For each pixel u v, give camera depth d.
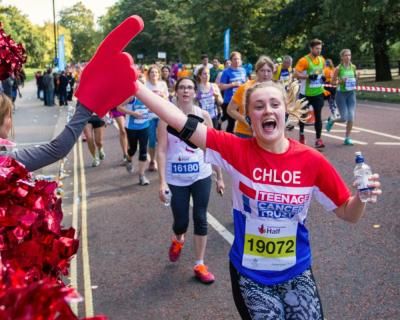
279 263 2.62
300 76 9.79
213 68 19.09
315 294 2.61
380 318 3.75
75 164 10.05
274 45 39.81
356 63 42.78
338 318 3.78
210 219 6.17
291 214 2.60
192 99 4.43
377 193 2.44
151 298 4.25
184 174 4.42
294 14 36.53
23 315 1.05
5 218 1.53
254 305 2.55
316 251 5.02
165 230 5.92
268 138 2.57
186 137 2.71
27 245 1.52
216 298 4.21
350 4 25.98
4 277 1.29
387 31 29.77
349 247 5.08
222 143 2.65
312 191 2.65
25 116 19.66
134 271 4.78
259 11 42.62
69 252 1.61
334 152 9.73
